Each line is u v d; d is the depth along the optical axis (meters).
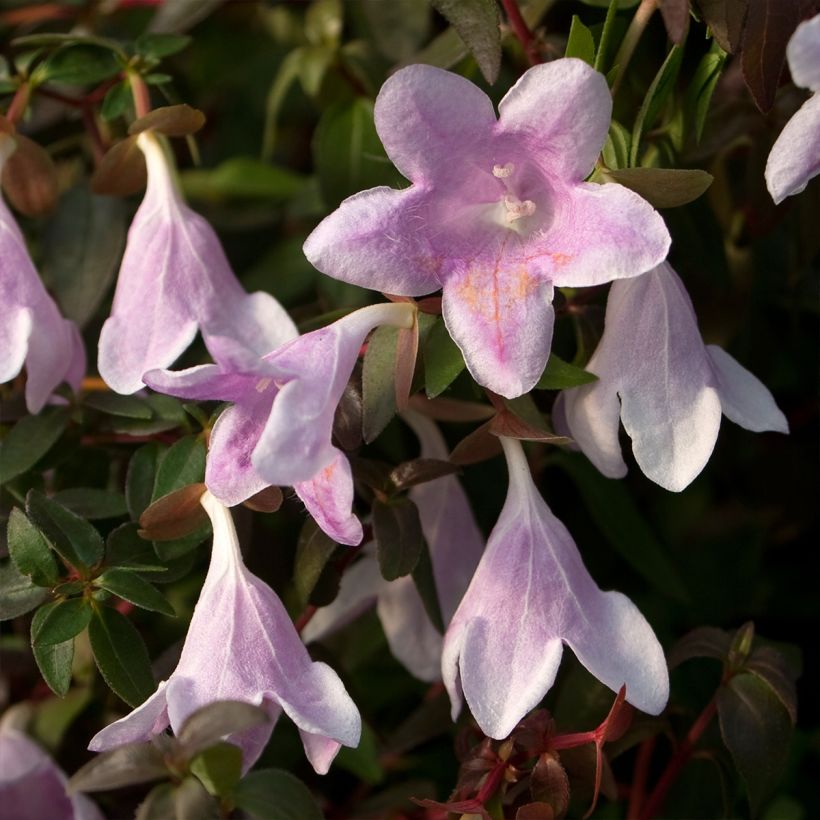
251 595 0.19
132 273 0.21
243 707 0.18
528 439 0.20
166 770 0.19
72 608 0.20
